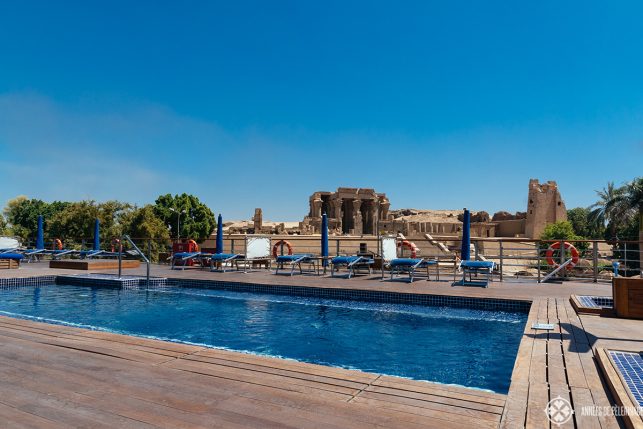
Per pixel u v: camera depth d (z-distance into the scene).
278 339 6.91
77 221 31.62
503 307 8.83
